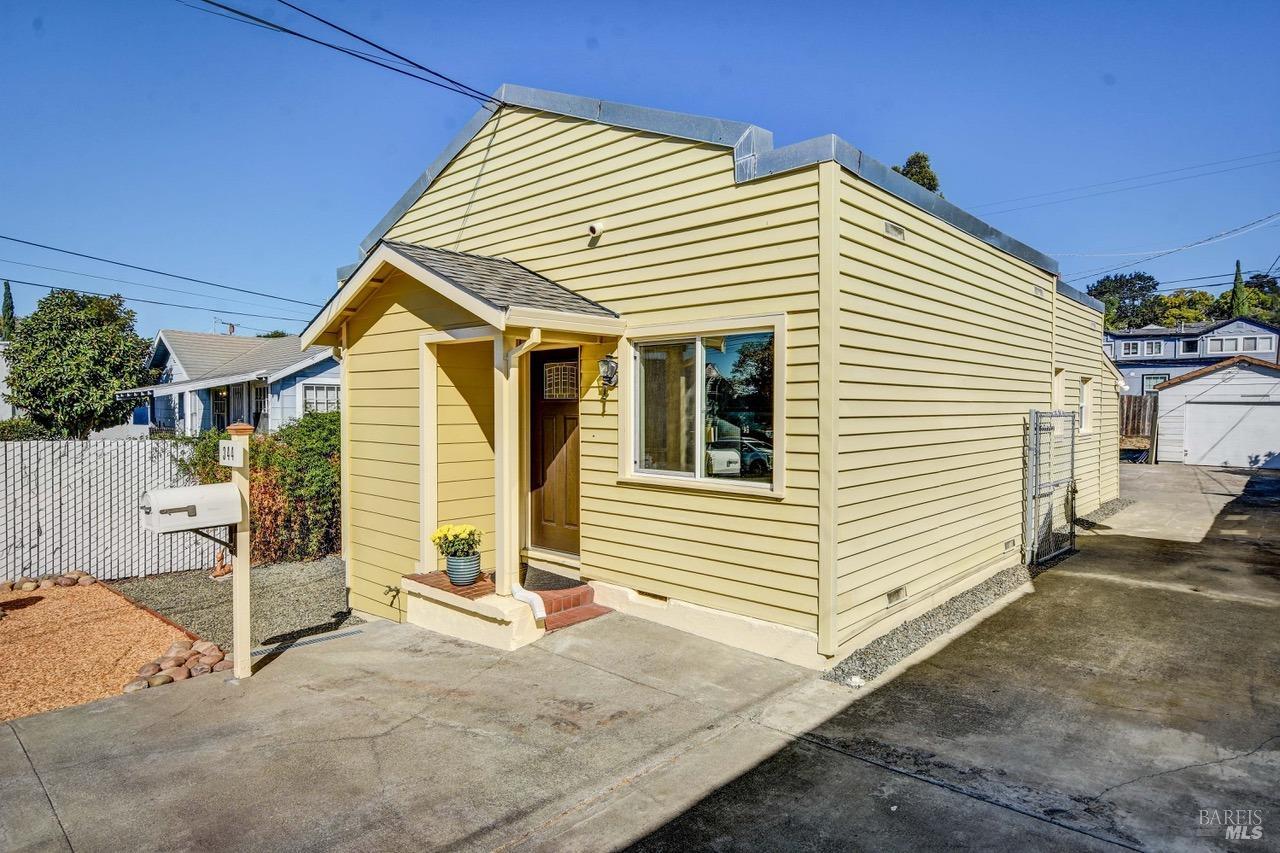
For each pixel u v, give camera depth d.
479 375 7.88
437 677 5.62
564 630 6.52
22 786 4.00
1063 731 4.60
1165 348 36.41
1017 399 9.19
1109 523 12.48
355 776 4.10
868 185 5.90
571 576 7.53
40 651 6.78
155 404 25.95
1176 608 7.30
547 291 6.95
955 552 7.62
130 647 6.91
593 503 7.18
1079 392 12.89
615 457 6.95
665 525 6.56
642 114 6.60
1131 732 4.57
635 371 6.85
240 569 5.68
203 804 3.81
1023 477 9.39
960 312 7.57
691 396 6.44
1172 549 10.23
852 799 3.83
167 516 5.21
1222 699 5.07
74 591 9.24
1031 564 9.16
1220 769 4.10
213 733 4.68
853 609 5.84
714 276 6.13
